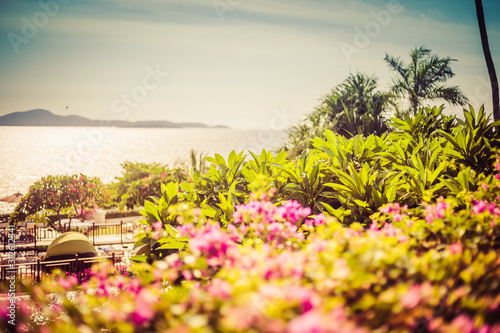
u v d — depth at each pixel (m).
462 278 2.22
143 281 2.48
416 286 1.95
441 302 2.15
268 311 1.74
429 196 3.67
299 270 2.12
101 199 17.08
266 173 4.89
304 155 4.98
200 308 1.96
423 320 2.13
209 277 2.74
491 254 2.43
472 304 2.08
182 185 5.22
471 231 2.94
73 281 2.85
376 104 11.70
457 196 3.92
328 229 2.86
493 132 5.51
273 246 3.02
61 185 16.09
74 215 17.12
